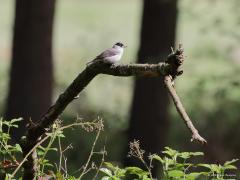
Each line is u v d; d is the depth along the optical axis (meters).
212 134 19.16
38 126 4.74
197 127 19.61
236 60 22.48
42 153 5.11
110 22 36.25
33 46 16.06
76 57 26.03
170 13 16.06
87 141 17.72
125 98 22.75
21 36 16.08
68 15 38.03
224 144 18.73
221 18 18.83
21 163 4.70
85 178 13.50
